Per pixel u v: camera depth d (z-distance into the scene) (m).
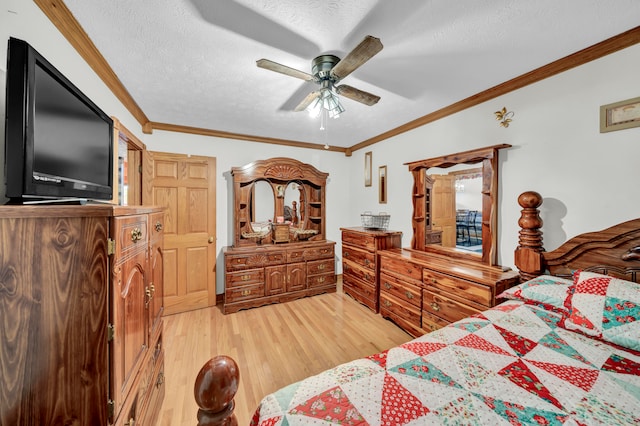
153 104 2.47
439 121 2.72
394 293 2.75
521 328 1.28
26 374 0.78
